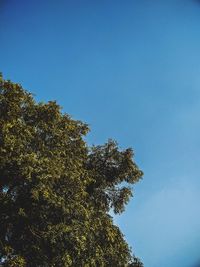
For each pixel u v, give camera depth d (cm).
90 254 2366
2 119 2309
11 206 2233
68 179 2322
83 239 2252
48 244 2244
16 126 2298
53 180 2230
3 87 2436
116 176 3008
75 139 2722
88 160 2989
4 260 2139
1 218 2242
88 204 2541
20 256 2139
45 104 2548
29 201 2236
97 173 2886
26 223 2239
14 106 2384
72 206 2281
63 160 2450
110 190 3020
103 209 2938
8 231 2283
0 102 2381
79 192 2359
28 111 2516
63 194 2306
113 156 3011
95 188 2934
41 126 2466
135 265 2898
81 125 2766
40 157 2300
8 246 2175
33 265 2253
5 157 2172
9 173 2198
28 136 2317
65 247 2236
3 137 2206
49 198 2178
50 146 2466
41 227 2247
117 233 2727
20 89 2469
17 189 2261
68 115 2692
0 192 2256
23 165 2159
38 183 2166
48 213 2245
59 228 2194
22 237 2256
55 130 2492
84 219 2314
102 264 2448
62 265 2212
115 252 2684
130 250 2795
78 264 2317
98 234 2505
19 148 2206
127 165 3011
